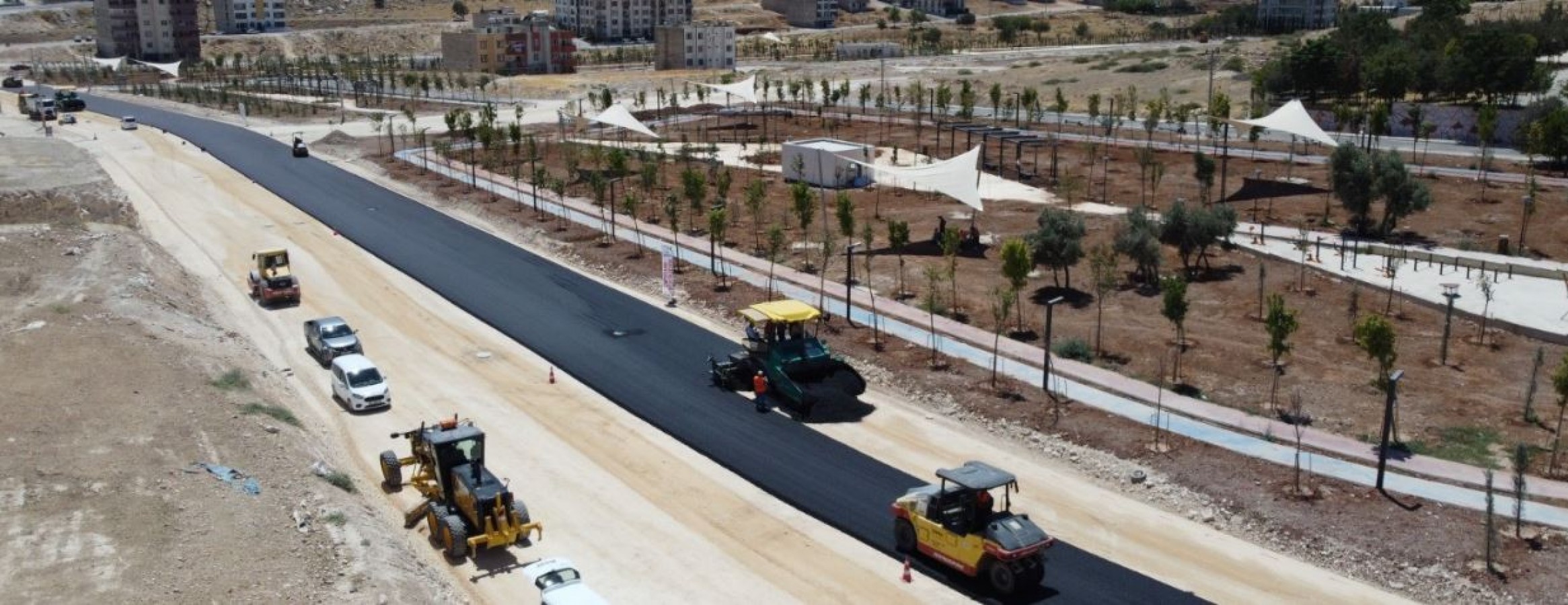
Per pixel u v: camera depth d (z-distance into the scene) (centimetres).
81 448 3438
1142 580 3097
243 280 6219
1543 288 5481
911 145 10281
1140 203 7575
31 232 6256
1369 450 3762
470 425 3494
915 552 3256
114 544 2883
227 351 4741
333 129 11950
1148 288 5619
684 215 7512
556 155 10088
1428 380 4384
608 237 6988
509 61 18938
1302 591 3048
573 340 5131
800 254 6469
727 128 11931
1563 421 3978
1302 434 3906
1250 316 5178
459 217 7794
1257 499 3475
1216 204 7369
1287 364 4553
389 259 6625
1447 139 9925
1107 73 14950
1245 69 13750
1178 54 16162
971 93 11756
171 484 3225
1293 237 6538
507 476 3747
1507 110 9775
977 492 3048
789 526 3428
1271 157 9044
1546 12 13550
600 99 14150
